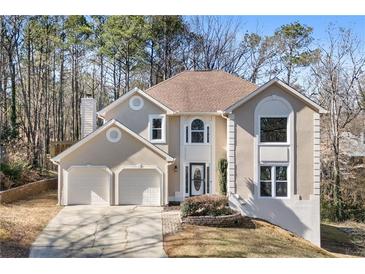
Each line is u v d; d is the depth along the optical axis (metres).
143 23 43.66
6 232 16.12
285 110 20.80
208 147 24.81
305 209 20.61
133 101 24.67
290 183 20.69
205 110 24.83
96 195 23.08
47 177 31.91
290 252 16.30
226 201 20.08
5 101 36.88
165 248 15.41
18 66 36.91
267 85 20.62
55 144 33.00
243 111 20.92
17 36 36.78
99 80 51.16
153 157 23.16
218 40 46.44
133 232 17.34
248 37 46.19
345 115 35.25
